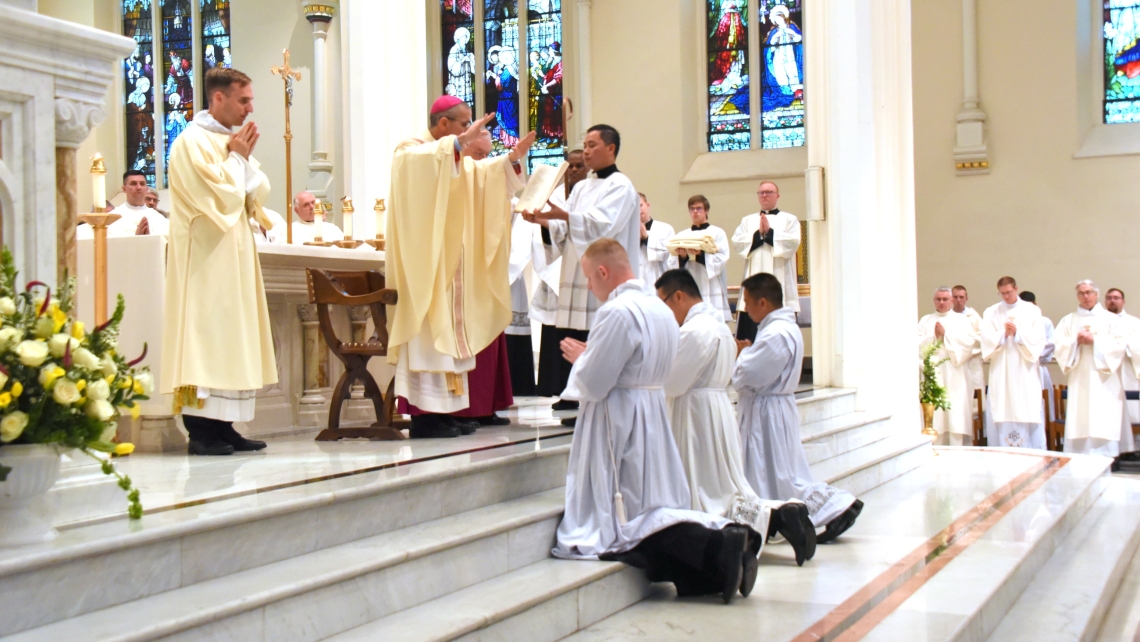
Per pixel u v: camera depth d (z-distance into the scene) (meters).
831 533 5.64
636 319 4.37
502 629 3.49
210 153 4.68
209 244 4.70
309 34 14.12
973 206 13.34
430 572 3.64
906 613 4.29
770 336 5.55
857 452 8.21
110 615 2.73
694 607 4.32
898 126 9.74
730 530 4.25
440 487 4.18
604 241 4.64
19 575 2.61
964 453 10.14
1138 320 11.57
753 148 14.16
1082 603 5.18
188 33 15.19
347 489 3.67
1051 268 13.02
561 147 14.50
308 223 8.61
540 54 14.63
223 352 4.67
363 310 6.66
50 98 3.19
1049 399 12.29
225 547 3.19
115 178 15.41
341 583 3.24
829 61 9.37
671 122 14.15
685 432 4.95
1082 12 13.06
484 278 5.59
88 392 2.87
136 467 4.39
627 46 14.27
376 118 7.89
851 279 9.32
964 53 13.27
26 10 3.10
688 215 14.08
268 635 2.96
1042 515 6.66
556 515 4.43
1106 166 12.82
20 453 2.75
